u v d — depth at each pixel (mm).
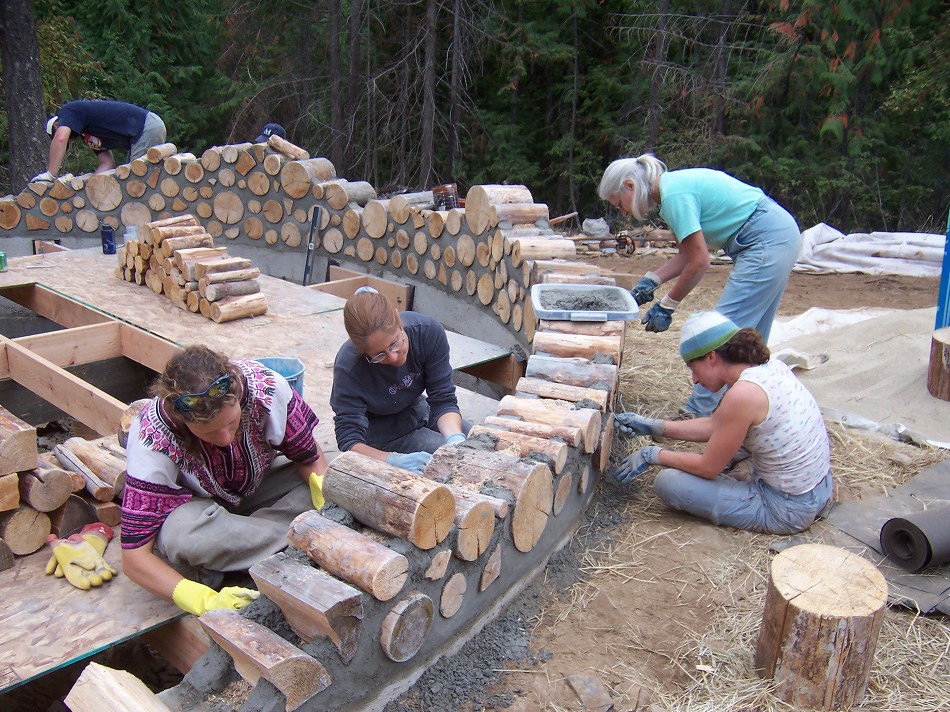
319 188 7004
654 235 9891
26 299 6156
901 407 4102
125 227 8023
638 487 3402
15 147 10664
